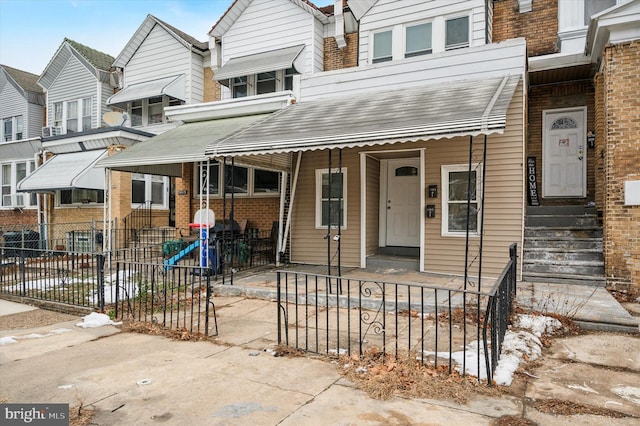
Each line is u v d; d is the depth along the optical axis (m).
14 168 20.22
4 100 21.47
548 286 7.83
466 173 9.05
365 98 9.45
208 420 3.41
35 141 18.64
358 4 11.84
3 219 20.55
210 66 15.55
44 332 6.14
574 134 11.01
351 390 3.93
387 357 4.61
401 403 3.65
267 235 12.43
